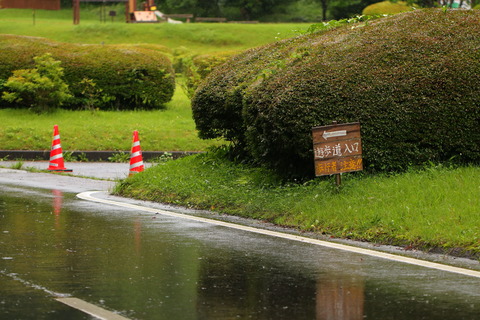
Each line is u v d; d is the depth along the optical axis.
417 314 7.98
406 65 15.62
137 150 21.95
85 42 79.38
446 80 15.45
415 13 17.44
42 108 32.75
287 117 15.09
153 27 82.00
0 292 8.85
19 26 87.00
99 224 13.84
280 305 8.34
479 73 15.47
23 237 12.47
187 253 11.19
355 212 13.02
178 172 18.73
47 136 28.69
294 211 13.95
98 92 34.06
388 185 14.23
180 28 81.62
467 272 9.92
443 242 11.17
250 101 16.28
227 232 13.01
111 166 26.03
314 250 11.41
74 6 87.81
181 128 30.17
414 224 12.00
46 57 32.62
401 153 15.48
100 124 30.33
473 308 8.20
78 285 9.21
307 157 15.31
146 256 10.96
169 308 8.20
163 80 34.44
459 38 16.05
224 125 19.14
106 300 8.52
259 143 16.17
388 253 11.16
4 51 34.06
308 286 9.18
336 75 15.38
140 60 34.31
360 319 7.81
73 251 11.31
